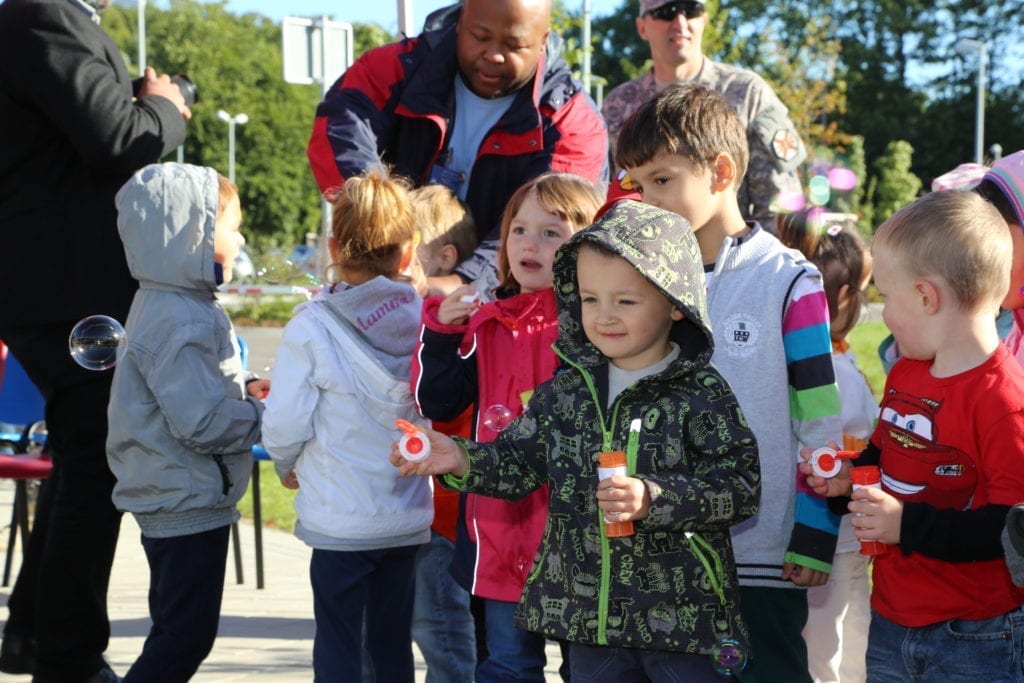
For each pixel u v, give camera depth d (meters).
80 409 3.98
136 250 3.67
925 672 2.61
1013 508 2.17
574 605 2.64
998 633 2.53
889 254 2.64
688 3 5.51
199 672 4.48
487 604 3.28
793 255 3.14
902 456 2.65
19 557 6.34
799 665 3.15
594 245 2.61
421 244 4.09
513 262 3.33
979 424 2.52
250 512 7.63
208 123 57.62
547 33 4.38
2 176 4.08
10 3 4.03
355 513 3.50
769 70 34.09
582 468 2.67
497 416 3.18
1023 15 51.38
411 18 5.68
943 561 2.52
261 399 4.02
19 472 5.21
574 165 4.52
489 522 3.21
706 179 3.08
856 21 52.84
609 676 2.71
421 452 2.63
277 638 4.95
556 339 3.01
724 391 2.64
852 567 3.81
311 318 3.53
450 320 3.21
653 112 3.11
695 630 2.58
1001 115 50.94
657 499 2.46
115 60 4.20
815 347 3.04
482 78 4.33
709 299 3.10
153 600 3.80
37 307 4.06
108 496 4.00
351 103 4.47
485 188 4.50
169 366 3.58
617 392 2.71
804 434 3.05
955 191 2.70
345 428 3.51
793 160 5.32
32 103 4.03
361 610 3.53
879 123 50.38
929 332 2.60
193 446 3.59
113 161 4.05
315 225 59.62
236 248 3.84
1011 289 2.90
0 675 4.29
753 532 3.06
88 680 3.99
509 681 3.19
